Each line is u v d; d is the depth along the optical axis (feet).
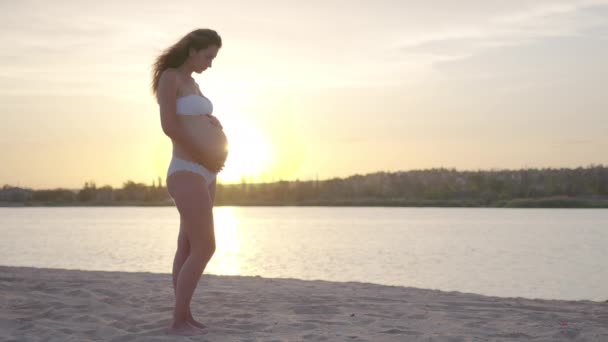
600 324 16.99
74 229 190.80
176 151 14.58
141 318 16.96
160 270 68.69
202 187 14.43
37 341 14.29
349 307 19.44
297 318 17.38
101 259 84.69
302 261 82.33
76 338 14.56
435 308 19.62
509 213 401.49
